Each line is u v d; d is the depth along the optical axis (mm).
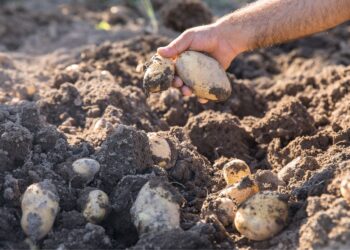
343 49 5762
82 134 3723
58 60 5262
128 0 7777
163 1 7477
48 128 3354
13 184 2934
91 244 2758
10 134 3123
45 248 2764
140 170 3105
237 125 3908
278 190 3020
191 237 2654
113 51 5164
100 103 4027
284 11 3307
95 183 3064
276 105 4527
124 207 2883
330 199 2691
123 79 4711
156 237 2658
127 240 2891
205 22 6164
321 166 3234
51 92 4188
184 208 3080
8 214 2879
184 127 3977
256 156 3830
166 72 3164
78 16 7246
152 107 4402
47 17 6992
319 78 4582
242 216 2758
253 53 5688
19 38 6543
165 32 6184
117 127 3205
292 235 2662
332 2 3234
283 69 5543
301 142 3596
